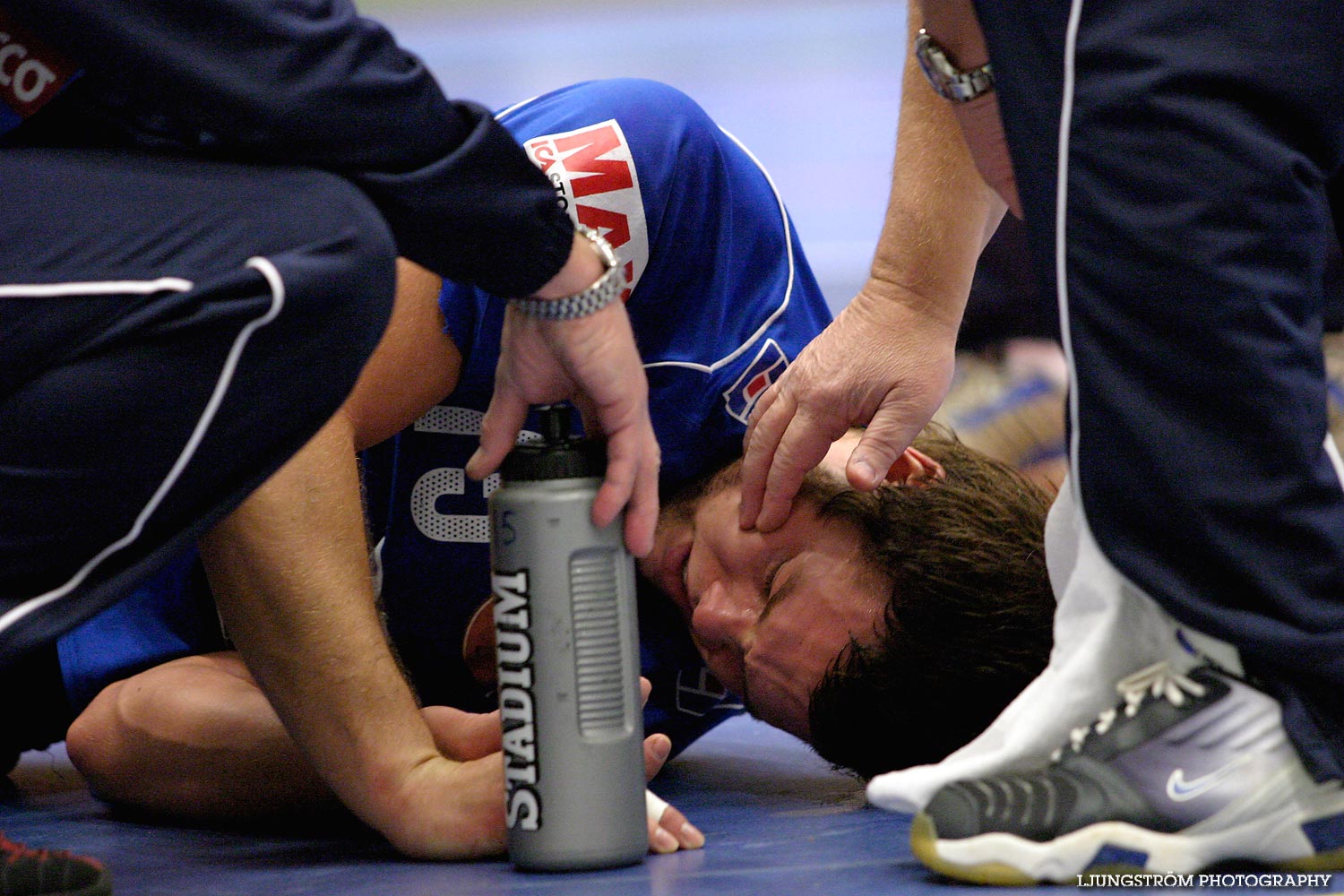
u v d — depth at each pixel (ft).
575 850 14.26
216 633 21.88
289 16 11.79
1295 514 12.67
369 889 14.17
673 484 20.48
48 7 11.43
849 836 16.46
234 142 12.14
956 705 17.89
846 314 19.39
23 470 11.71
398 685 16.01
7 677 22.04
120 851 17.40
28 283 11.62
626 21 87.81
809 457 18.75
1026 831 13.21
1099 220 12.75
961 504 18.31
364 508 18.94
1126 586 13.70
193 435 12.12
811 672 18.45
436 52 85.87
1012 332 36.22
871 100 80.74
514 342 14.56
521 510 14.08
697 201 20.65
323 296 12.04
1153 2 12.51
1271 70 12.38
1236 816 13.37
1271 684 13.42
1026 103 13.20
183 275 11.78
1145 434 12.79
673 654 21.71
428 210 12.76
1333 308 30.94
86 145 12.85
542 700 14.20
